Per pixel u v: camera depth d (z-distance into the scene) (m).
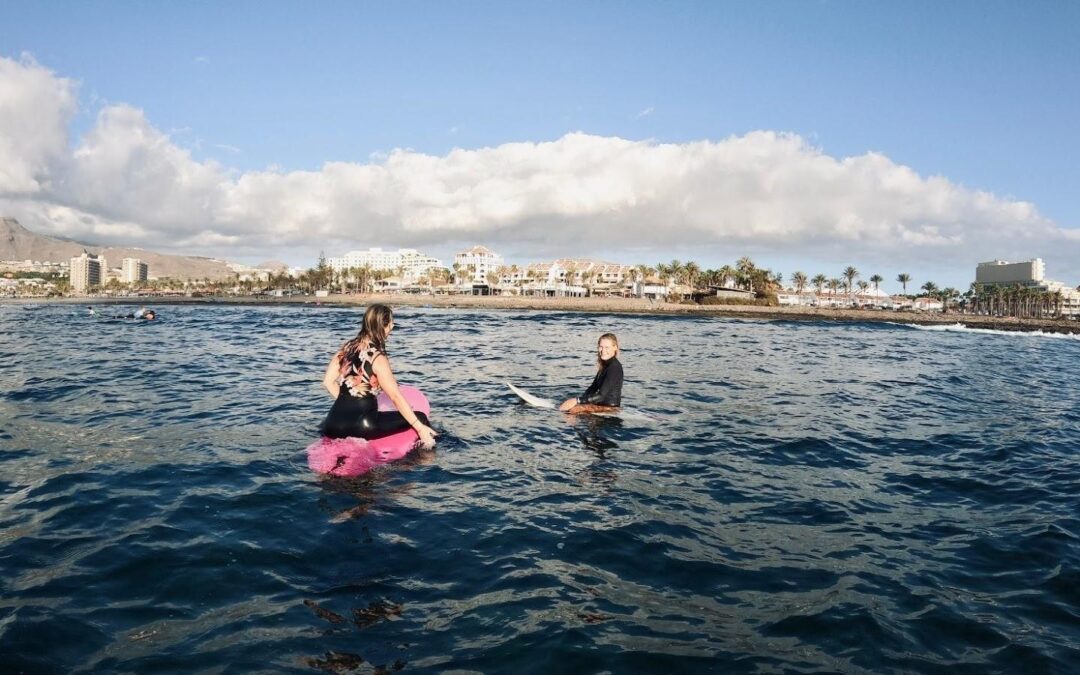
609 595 4.00
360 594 3.88
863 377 17.00
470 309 119.50
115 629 3.39
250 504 5.35
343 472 6.30
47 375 12.77
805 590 4.15
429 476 6.29
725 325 64.38
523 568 4.32
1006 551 4.89
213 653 3.19
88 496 5.48
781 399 12.36
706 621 3.71
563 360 18.84
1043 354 31.92
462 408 10.03
